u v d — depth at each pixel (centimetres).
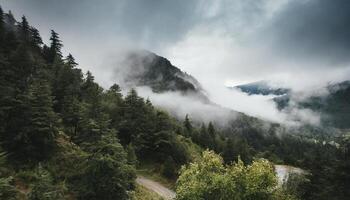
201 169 1873
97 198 3316
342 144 3581
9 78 4603
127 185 3556
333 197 3039
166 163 6309
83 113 4347
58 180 3478
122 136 6819
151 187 5303
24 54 5362
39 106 3741
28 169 3456
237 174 1806
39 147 3731
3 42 6181
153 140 6869
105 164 3300
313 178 3709
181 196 1859
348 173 3045
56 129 3847
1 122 3647
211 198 1808
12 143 3588
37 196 2373
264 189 1755
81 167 3562
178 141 7100
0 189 2159
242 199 1761
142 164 6531
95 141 3522
